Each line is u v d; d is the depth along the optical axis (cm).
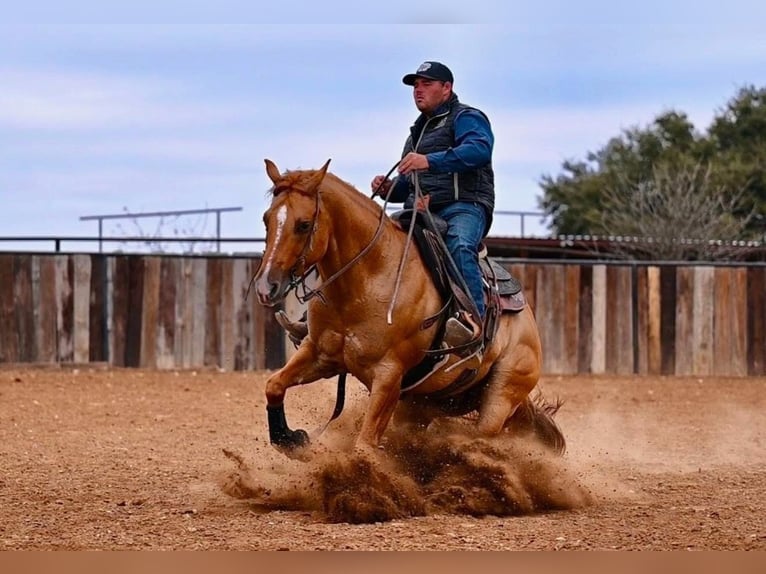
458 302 995
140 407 1805
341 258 955
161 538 862
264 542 845
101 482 1140
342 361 984
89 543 844
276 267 898
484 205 1051
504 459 1035
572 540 873
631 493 1138
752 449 1505
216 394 1988
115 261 2289
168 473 1202
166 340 2308
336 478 945
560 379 2350
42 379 2123
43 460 1281
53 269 2266
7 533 882
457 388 1044
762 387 2295
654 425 1745
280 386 989
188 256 2311
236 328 2328
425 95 1049
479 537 877
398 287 968
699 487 1180
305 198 921
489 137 1028
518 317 1095
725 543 866
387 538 864
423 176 1051
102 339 2288
